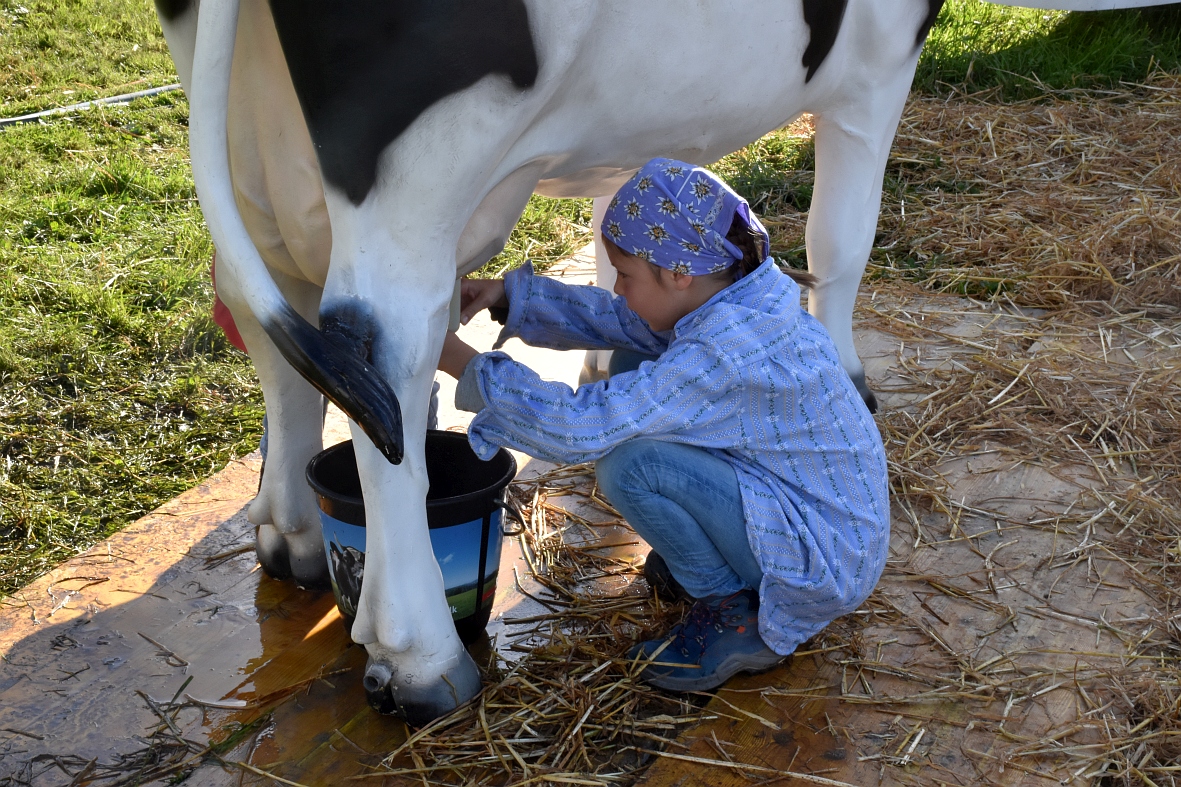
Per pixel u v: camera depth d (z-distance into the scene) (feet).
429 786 5.45
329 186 4.67
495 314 6.66
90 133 15.88
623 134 5.57
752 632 6.07
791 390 5.61
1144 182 13.94
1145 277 11.41
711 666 6.02
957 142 15.40
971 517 7.84
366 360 4.82
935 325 10.81
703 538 5.91
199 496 7.95
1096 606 6.89
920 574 7.18
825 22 6.26
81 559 7.20
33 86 17.52
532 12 4.49
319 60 4.37
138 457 8.89
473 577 6.15
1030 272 11.77
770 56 5.90
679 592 6.81
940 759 5.66
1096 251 11.83
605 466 5.87
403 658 5.63
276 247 5.56
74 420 9.34
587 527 7.67
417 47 4.34
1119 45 18.67
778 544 5.80
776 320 5.62
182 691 6.07
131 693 6.04
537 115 4.93
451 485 6.72
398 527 5.32
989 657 6.41
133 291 11.45
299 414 6.46
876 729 5.86
